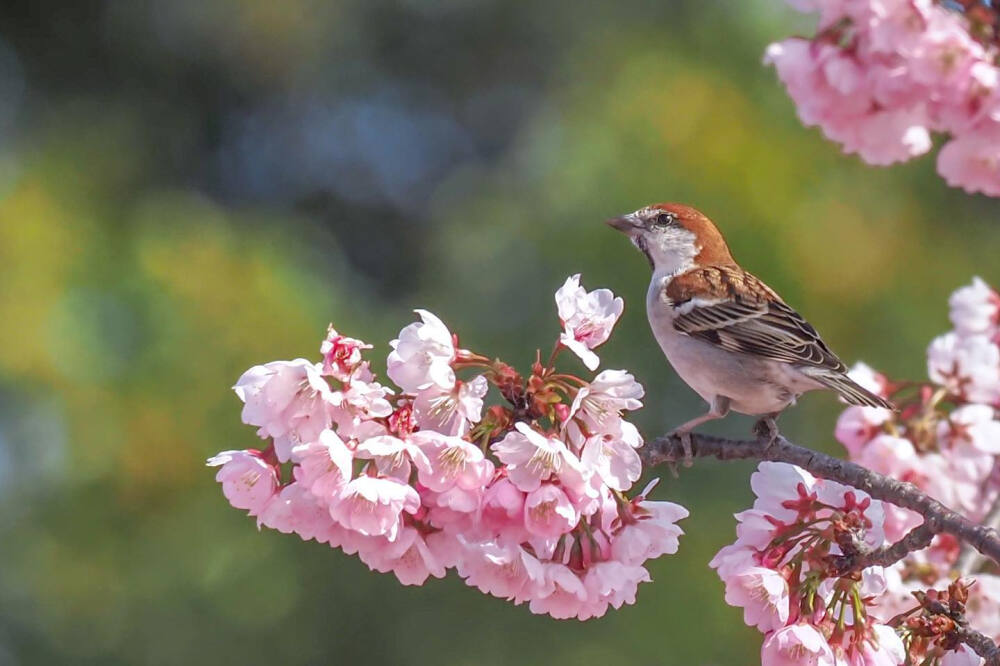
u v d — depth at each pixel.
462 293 14.98
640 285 13.02
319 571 13.47
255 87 22.73
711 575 12.66
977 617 7.46
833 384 7.98
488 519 5.36
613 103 13.84
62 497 13.82
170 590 13.49
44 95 21.70
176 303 14.52
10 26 21.67
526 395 5.62
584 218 13.33
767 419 6.73
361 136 23.88
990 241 13.45
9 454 14.12
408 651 13.15
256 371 5.50
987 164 8.02
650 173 13.17
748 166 13.03
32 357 14.12
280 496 5.56
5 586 13.73
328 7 22.34
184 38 22.06
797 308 12.72
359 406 5.38
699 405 13.12
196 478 13.74
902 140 7.89
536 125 17.70
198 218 16.97
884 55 7.51
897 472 7.94
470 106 23.56
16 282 14.73
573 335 5.73
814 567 5.84
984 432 8.00
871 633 5.79
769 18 14.28
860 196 13.19
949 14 7.37
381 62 23.19
